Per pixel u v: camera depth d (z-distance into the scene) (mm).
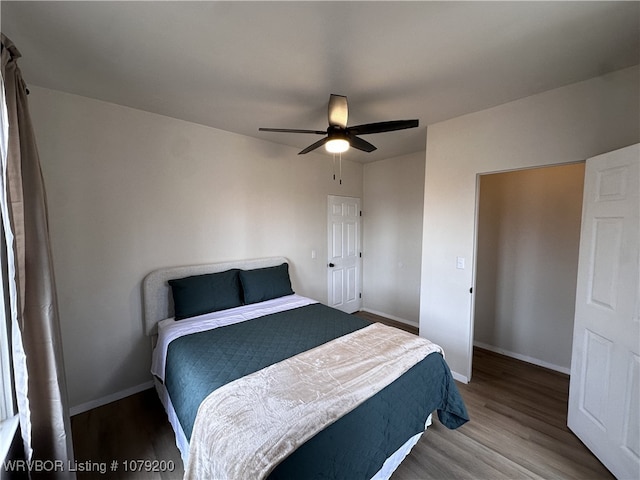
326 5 1280
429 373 1785
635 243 1550
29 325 1364
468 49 1610
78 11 1304
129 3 1254
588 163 1896
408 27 1427
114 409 2299
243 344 1980
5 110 1182
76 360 2232
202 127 2838
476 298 3461
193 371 1662
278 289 3125
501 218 3229
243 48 1604
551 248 2908
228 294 2746
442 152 2740
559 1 1255
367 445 1313
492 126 2406
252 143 3242
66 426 1483
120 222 2396
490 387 2596
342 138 1968
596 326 1806
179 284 2523
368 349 1872
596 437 1782
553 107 2098
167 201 2646
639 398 1515
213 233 2967
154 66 1785
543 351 2988
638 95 1778
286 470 1036
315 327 2293
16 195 1277
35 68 1791
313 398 1361
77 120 2172
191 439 1322
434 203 2820
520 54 1660
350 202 4504
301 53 1652
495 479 1651
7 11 1288
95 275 2295
